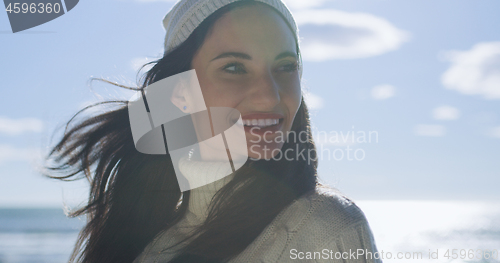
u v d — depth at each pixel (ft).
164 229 4.70
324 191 3.84
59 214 103.45
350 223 3.49
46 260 49.11
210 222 3.83
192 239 4.04
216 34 3.96
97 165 5.90
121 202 5.22
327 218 3.50
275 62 3.86
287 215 3.65
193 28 4.19
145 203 5.07
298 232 3.51
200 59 4.14
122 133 5.77
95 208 5.63
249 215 3.70
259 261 3.49
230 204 3.82
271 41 3.83
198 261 3.70
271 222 3.67
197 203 4.40
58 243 57.62
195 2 4.24
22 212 116.78
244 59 3.80
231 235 3.66
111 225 5.23
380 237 48.73
